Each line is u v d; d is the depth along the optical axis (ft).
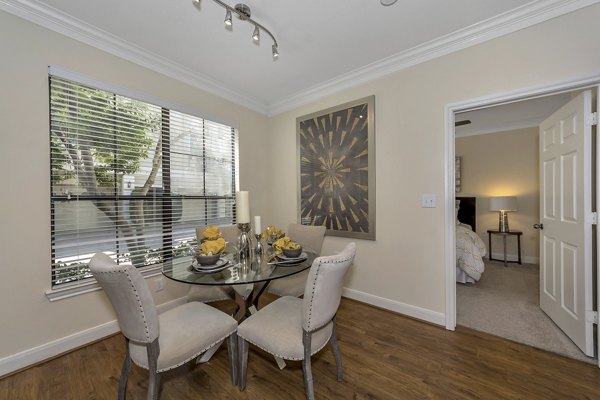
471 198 15.49
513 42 6.05
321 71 8.63
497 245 14.99
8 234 5.41
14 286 5.47
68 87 6.27
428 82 7.30
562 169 6.64
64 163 6.22
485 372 5.29
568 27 5.45
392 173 8.03
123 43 6.90
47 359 5.81
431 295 7.35
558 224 6.85
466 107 6.72
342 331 6.94
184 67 8.27
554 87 5.60
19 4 5.38
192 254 6.95
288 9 5.75
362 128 8.62
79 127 6.45
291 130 10.93
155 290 7.89
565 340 6.36
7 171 5.39
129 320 3.89
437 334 6.76
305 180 10.36
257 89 10.00
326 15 5.96
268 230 7.04
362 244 8.76
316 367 5.50
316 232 8.09
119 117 7.15
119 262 7.18
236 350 5.03
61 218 6.19
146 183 7.77
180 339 4.26
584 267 5.74
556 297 7.00
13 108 5.44
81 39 6.33
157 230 8.03
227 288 6.54
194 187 9.09
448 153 7.00
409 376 5.20
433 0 5.49
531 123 13.96
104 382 5.12
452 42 6.78
